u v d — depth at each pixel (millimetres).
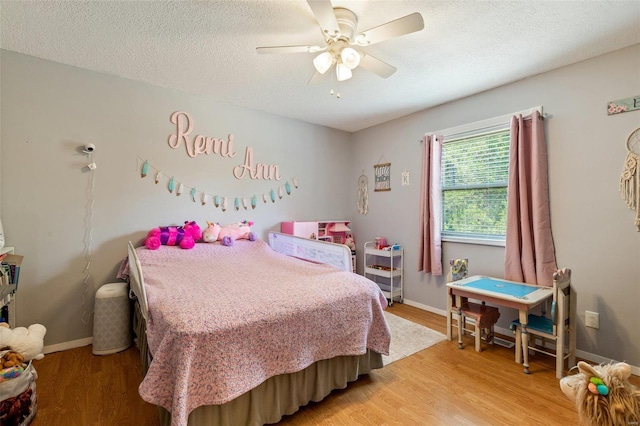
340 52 1801
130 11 1770
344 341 1856
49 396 1852
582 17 1807
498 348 2543
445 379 2072
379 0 1670
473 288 2467
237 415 1512
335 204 4391
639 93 2086
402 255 3791
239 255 2932
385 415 1709
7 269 1979
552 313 2115
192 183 3135
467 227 3189
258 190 3625
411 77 2650
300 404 1743
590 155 2303
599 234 2264
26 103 2330
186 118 3076
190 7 1730
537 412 1725
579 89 2354
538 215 2492
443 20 1849
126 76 2693
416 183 3629
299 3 1699
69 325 2520
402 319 3221
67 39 2088
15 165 2299
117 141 2711
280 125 3785
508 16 1809
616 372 1217
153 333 1499
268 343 1552
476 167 3094
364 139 4340
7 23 1891
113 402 1803
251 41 2102
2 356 1551
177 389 1261
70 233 2520
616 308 2191
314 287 1922
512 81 2729
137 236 2828
